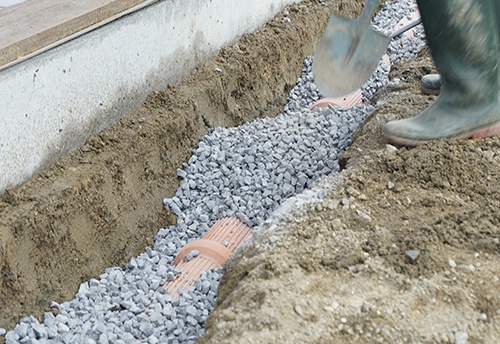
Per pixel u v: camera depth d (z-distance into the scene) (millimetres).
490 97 2697
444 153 2686
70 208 2727
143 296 2654
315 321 2215
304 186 3035
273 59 3730
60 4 2881
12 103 2656
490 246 2400
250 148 3178
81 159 2879
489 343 2184
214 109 3363
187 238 2930
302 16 4043
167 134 3104
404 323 2213
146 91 3184
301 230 2479
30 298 2584
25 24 2734
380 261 2371
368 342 2180
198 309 2607
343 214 2537
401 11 4562
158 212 2998
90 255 2764
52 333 2514
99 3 2900
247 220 2926
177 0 3232
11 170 2688
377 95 3359
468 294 2279
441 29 2588
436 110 2754
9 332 2490
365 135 2928
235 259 2486
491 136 2750
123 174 2914
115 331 2533
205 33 3449
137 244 2902
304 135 3246
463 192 2609
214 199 3033
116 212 2861
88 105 2932
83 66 2881
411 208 2555
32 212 2633
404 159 2707
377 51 2846
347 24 2818
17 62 2639
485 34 2576
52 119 2803
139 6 3037
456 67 2656
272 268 2352
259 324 2199
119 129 3035
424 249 2383
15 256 2570
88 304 2652
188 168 3133
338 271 2350
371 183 2662
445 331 2199
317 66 2852
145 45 3127
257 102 3602
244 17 3711
